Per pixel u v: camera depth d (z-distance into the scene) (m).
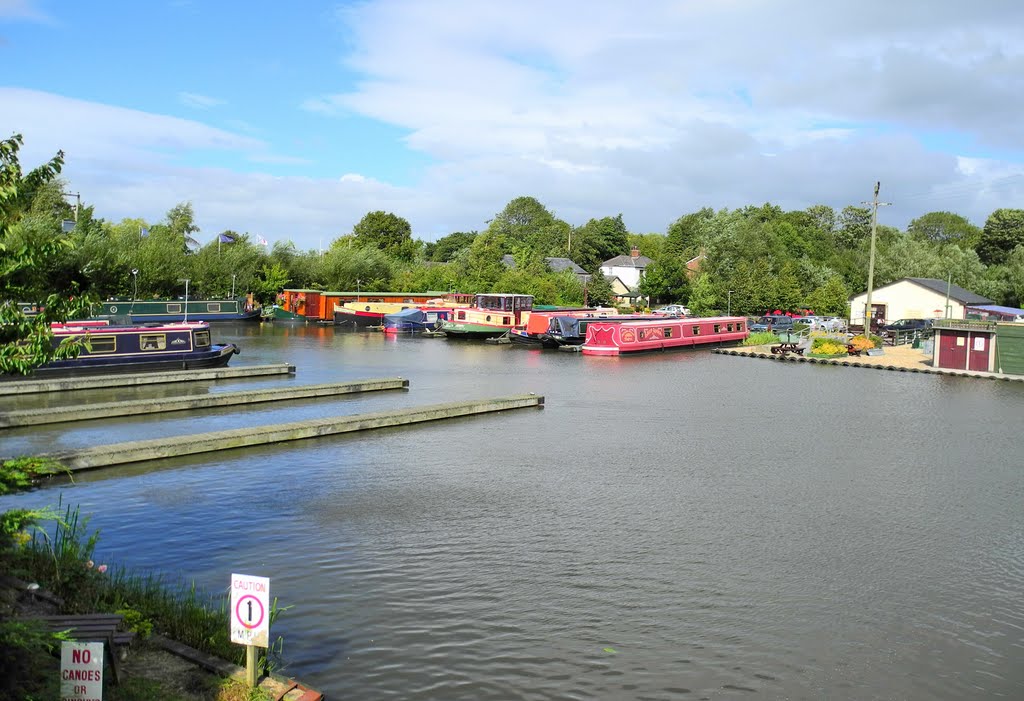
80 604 13.38
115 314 74.88
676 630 15.34
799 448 31.25
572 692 13.14
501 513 22.22
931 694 13.41
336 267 112.00
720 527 21.38
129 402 34.56
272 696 11.19
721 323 78.31
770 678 13.75
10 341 12.30
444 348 69.75
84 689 9.67
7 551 13.64
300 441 30.42
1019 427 36.16
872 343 66.00
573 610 16.11
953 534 21.11
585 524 21.41
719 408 40.47
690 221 181.75
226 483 24.56
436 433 32.62
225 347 52.81
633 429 34.53
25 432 30.94
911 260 112.50
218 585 16.86
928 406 41.84
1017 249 111.25
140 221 117.56
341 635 14.81
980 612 16.45
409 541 19.83
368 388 43.53
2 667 9.65
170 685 11.16
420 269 117.94
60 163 12.48
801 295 110.50
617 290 145.38
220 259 98.00
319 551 19.03
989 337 55.28
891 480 26.50
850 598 16.97
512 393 44.38
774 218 167.75
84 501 22.44
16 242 12.18
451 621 15.48
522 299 81.06
